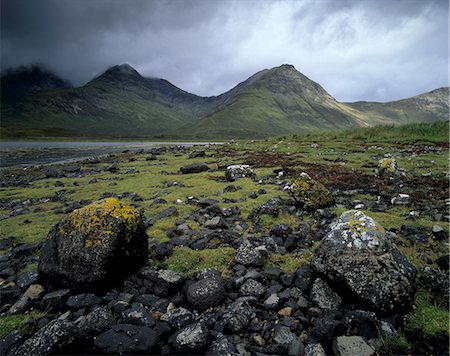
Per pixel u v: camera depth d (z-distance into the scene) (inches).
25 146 1471.5
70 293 111.5
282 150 633.6
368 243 104.5
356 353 80.9
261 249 134.6
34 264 138.8
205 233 162.6
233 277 119.6
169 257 137.9
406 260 104.3
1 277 129.8
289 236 149.4
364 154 499.5
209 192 268.1
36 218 211.6
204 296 103.7
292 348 84.7
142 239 129.8
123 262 118.3
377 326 90.2
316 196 203.5
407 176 305.3
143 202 239.5
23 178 447.5
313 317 96.9
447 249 136.3
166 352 85.3
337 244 107.7
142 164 536.1
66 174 452.8
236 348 87.0
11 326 96.5
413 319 93.0
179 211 208.4
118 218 120.7
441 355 82.4
